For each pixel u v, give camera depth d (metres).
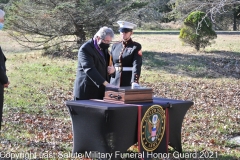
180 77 16.09
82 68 6.30
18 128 8.10
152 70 17.08
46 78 14.84
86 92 6.31
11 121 8.64
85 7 18.59
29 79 14.51
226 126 8.67
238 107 11.13
